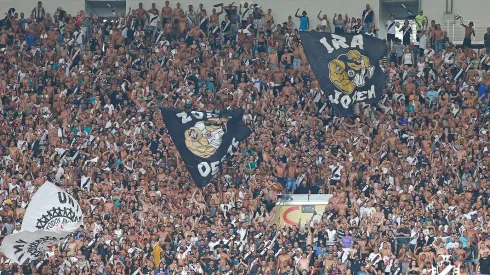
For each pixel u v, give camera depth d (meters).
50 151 90.19
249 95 96.81
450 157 87.19
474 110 92.88
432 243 75.88
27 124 94.75
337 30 107.06
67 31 106.19
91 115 95.75
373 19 107.06
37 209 70.88
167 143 90.75
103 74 100.50
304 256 76.06
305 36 91.75
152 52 103.75
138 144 90.75
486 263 74.50
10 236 69.50
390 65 98.94
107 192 84.19
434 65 99.56
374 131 90.94
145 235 78.81
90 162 88.69
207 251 77.44
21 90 99.81
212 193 84.38
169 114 87.94
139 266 77.00
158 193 83.56
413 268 74.69
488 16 108.06
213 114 88.06
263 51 103.50
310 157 87.38
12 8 109.19
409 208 80.25
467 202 80.19
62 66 102.62
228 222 80.56
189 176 87.62
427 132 89.81
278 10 110.88
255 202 82.75
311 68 91.44
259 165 87.44
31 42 106.50
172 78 99.50
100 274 76.69
